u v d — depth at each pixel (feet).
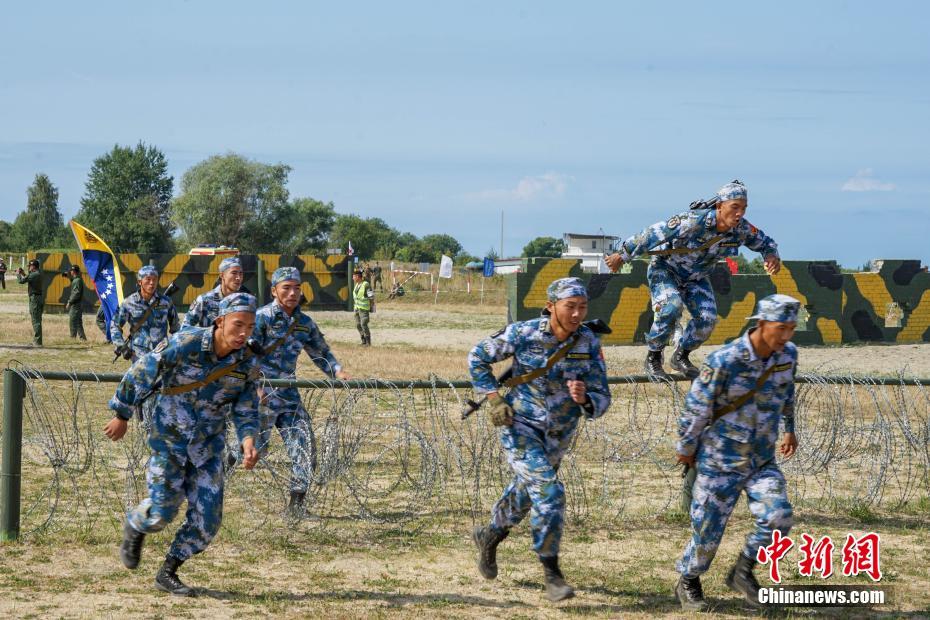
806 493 65.57
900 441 81.10
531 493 41.57
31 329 183.52
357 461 69.26
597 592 44.91
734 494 41.24
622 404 99.60
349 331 203.82
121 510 57.16
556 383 41.96
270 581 45.27
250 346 41.34
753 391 40.04
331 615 40.19
